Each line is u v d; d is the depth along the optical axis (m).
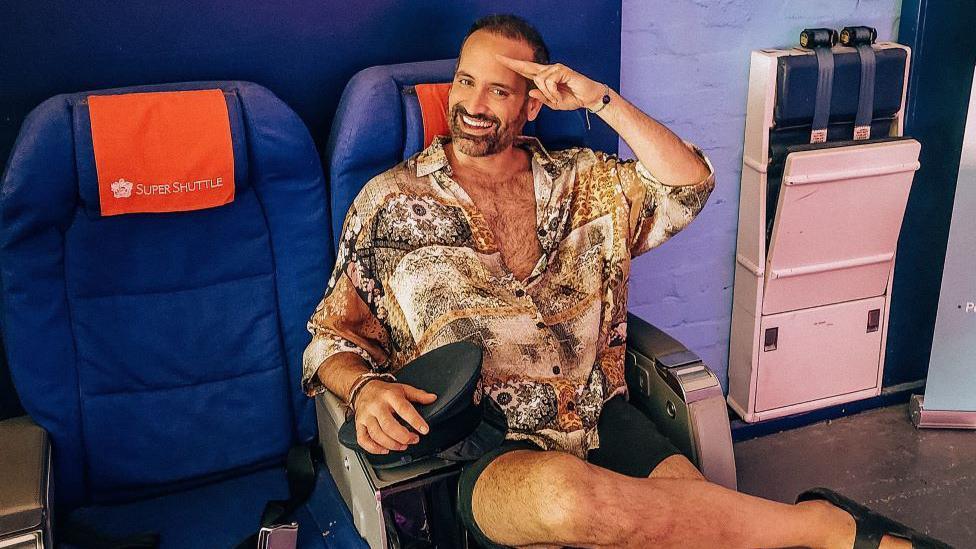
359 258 1.85
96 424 1.86
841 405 2.95
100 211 1.75
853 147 2.44
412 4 2.17
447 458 1.62
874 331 2.77
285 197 1.88
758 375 2.73
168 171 1.75
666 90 2.51
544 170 1.96
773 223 2.53
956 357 2.77
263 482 1.98
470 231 1.87
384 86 1.88
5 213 1.68
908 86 2.59
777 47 2.57
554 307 1.90
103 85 1.97
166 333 1.87
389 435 1.56
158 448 1.92
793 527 1.62
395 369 1.90
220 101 1.77
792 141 2.52
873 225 2.58
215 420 1.95
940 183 2.75
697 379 1.81
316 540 1.77
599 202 1.96
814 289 2.65
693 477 1.72
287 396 2.00
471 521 1.66
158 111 1.73
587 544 1.56
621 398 1.97
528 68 1.83
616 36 2.36
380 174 1.89
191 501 1.92
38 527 1.53
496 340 1.82
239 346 1.93
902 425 2.90
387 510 1.56
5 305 1.75
